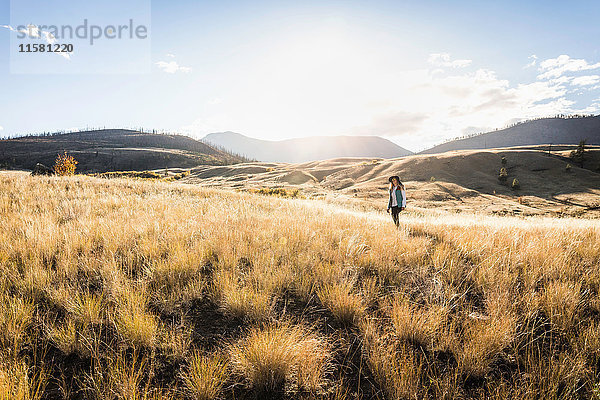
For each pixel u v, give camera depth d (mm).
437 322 2805
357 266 4535
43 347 2586
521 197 69312
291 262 4512
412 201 65688
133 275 4062
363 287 3783
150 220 6844
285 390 2254
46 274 3631
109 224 6160
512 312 3072
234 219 7578
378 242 5543
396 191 8297
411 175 89688
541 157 96625
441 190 74188
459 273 4242
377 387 2283
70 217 7266
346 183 89875
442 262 4645
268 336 2564
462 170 92125
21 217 6531
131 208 8820
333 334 2920
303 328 2859
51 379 2273
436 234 6926
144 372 2336
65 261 4090
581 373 2279
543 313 3238
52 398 2088
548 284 3809
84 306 2939
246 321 3100
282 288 3869
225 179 105812
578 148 103188
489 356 2520
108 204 9305
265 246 5242
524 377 2312
